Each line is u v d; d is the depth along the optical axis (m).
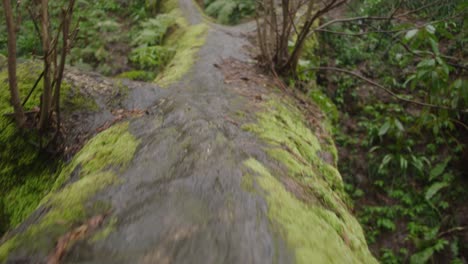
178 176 1.59
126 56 7.80
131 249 1.13
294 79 4.54
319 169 2.53
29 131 2.41
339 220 1.59
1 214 2.19
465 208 5.04
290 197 1.54
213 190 1.45
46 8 2.13
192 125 2.20
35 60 3.18
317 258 1.11
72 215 1.34
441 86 3.02
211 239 1.14
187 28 7.91
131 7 10.35
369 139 6.20
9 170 2.29
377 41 7.27
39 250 1.17
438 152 5.67
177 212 1.31
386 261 4.86
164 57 6.48
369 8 7.70
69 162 2.26
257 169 1.71
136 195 1.46
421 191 5.44
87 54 7.63
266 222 1.25
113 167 1.76
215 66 4.55
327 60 7.37
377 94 6.73
